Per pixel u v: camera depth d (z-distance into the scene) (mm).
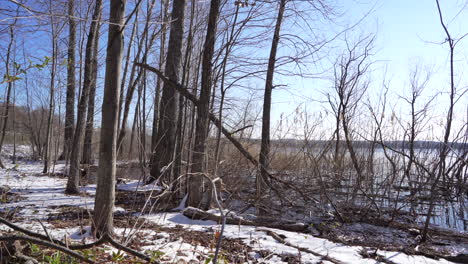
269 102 9797
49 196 8367
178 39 9797
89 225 5383
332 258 4449
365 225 6883
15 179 11359
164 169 4711
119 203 7957
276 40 9859
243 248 4645
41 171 14812
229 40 7297
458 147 11500
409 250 5109
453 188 11531
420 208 8984
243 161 8344
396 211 7773
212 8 7320
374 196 7891
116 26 4645
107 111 4680
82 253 3182
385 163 11305
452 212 8766
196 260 3869
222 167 8047
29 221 5719
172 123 10344
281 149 8695
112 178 4711
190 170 7770
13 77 3010
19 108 21766
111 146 4703
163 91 10344
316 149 8789
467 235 6395
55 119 22297
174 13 9711
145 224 5711
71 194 8867
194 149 7387
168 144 10352
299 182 8766
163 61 14602
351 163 9984
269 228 6035
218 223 6238
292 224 6266
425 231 5801
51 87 13688
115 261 3043
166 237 4906
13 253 3129
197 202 7086
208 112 7379
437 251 5250
